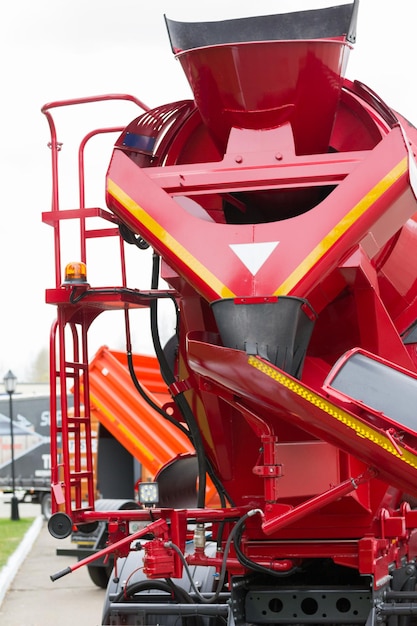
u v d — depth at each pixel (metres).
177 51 7.77
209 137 8.13
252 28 7.65
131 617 8.10
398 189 7.07
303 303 7.09
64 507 8.20
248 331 7.07
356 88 7.78
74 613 12.59
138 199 7.49
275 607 7.96
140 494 8.03
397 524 7.72
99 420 17.12
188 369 8.23
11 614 12.57
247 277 7.13
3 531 25.41
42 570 17.52
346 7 7.51
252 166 7.48
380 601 7.71
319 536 7.79
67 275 8.09
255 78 7.46
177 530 7.78
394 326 7.57
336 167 7.31
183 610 7.95
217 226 7.31
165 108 7.84
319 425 6.93
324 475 7.48
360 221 7.07
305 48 7.39
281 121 7.57
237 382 7.14
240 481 8.26
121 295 8.14
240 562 7.68
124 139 7.73
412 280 8.05
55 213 8.34
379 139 7.67
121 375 16.89
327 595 7.80
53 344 8.27
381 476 7.05
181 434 16.55
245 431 8.18
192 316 7.88
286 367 7.08
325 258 7.07
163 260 7.58
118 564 8.55
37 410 30.48
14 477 29.28
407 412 6.70
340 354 7.76
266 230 7.20
